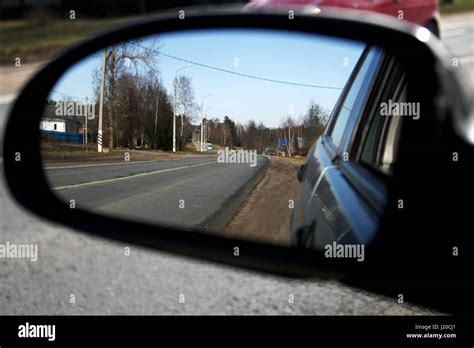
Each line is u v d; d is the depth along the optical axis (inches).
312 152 73.1
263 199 66.0
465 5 745.0
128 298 104.0
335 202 57.4
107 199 77.1
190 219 70.3
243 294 105.5
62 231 147.6
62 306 102.9
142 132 78.0
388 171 52.3
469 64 350.9
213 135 69.7
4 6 1048.2
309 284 107.3
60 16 987.9
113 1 995.9
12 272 118.6
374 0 232.8
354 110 76.9
